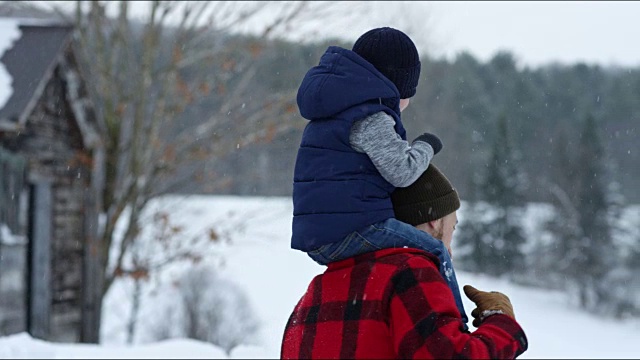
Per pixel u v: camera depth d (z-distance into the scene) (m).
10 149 13.30
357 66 2.55
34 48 13.45
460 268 52.72
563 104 62.12
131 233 16.61
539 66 65.88
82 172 15.27
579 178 49.41
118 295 28.58
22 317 13.44
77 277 15.27
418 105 39.25
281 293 31.84
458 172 54.22
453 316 2.32
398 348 2.27
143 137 16.75
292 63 18.19
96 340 15.38
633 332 34.56
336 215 2.45
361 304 2.39
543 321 36.69
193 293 26.48
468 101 55.53
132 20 17.00
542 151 59.72
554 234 49.06
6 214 13.02
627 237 48.41
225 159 19.84
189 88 17.02
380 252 2.46
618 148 59.59
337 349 2.37
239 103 17.66
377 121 2.50
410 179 2.49
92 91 15.49
